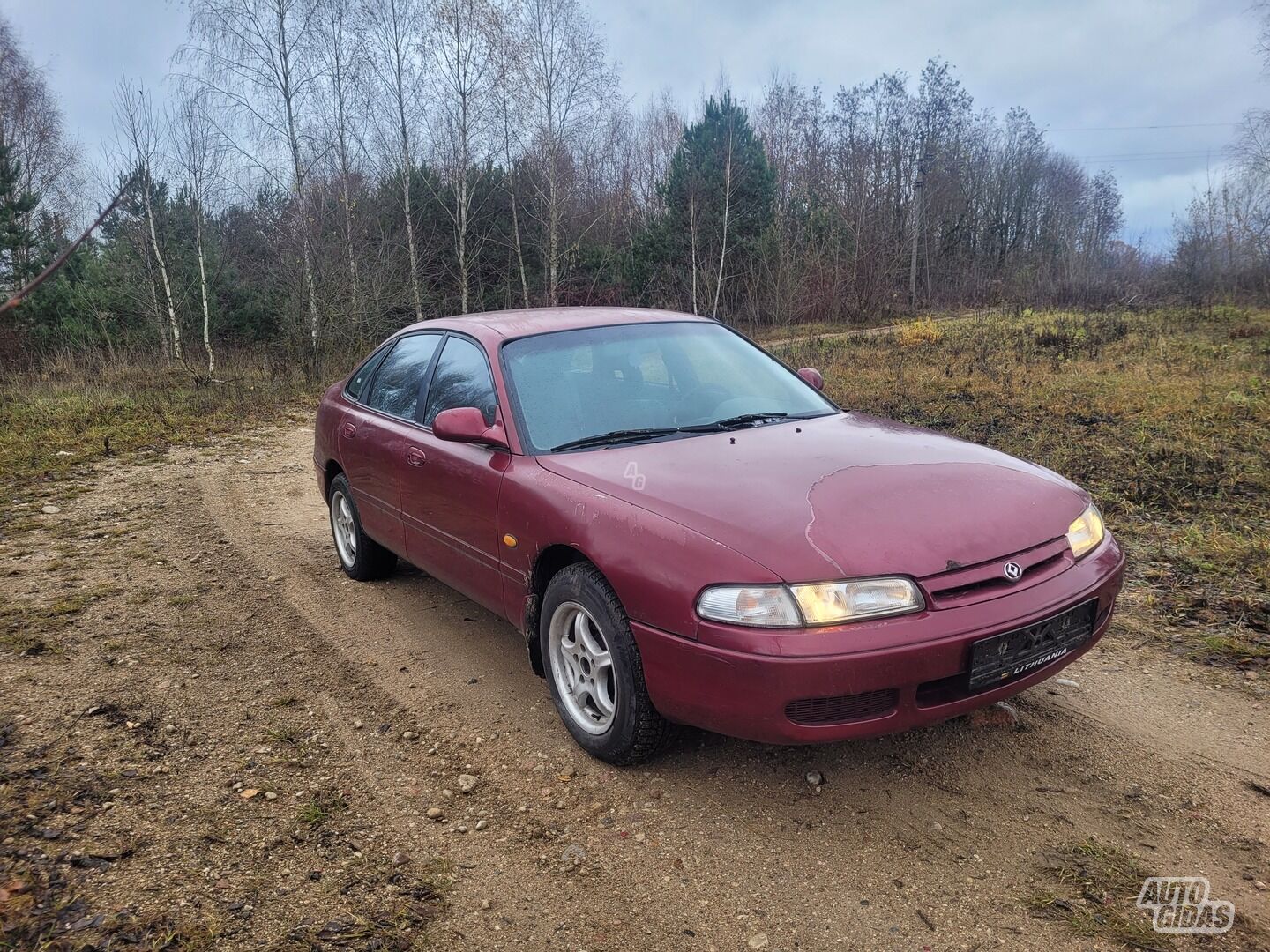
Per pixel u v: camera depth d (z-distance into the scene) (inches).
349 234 778.2
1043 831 99.3
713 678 96.2
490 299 1094.4
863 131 1760.6
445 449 145.3
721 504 104.9
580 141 1050.1
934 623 93.9
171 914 87.1
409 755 121.3
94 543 230.1
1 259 823.7
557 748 121.9
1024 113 2359.7
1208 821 100.5
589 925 87.0
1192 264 1108.5
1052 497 114.2
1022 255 2069.4
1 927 84.4
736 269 1229.1
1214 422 333.4
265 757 120.0
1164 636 153.1
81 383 598.2
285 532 241.0
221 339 888.3
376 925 86.5
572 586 115.4
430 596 186.7
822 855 96.5
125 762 117.6
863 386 495.2
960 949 81.7
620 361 148.3
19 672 147.2
